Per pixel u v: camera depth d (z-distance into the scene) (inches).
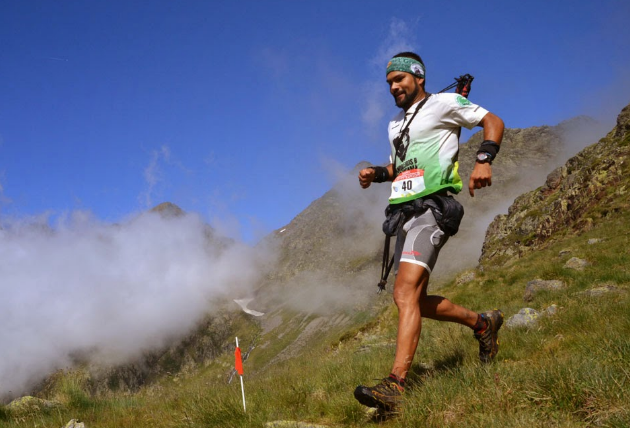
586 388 110.2
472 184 139.3
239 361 177.2
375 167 166.2
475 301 710.5
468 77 153.4
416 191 149.3
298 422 148.6
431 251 143.1
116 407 266.8
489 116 143.5
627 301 240.2
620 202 1339.8
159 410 227.9
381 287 158.6
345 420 146.0
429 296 159.3
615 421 93.8
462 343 224.2
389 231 152.3
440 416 116.3
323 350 460.8
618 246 679.7
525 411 110.3
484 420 107.4
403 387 135.0
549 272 551.2
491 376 130.6
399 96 156.1
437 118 147.9
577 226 1408.7
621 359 133.0
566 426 99.3
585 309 245.4
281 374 273.4
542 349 195.5
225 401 181.0
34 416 242.7
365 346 409.7
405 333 138.3
